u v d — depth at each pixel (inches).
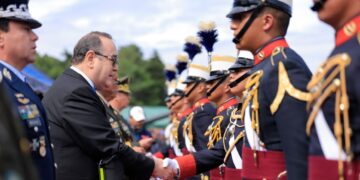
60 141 251.1
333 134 156.2
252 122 205.6
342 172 153.1
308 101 179.9
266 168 203.2
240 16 214.5
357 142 150.6
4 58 212.7
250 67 293.3
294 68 194.4
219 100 360.2
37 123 209.0
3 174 92.7
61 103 252.7
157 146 726.5
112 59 269.4
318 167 159.6
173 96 561.3
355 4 160.6
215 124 352.2
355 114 151.0
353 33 158.2
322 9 165.2
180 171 285.6
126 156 259.6
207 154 293.3
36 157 207.3
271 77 197.3
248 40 213.5
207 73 439.8
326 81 158.1
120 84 478.0
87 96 253.3
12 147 95.0
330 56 161.5
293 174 184.7
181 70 550.3
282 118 189.8
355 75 150.5
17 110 201.5
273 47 208.1
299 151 184.9
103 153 251.6
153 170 273.4
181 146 454.3
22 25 213.9
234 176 279.1
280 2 210.7
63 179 249.1
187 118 434.3
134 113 627.5
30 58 217.9
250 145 211.3
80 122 249.0
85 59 266.1
